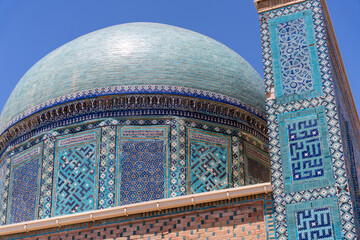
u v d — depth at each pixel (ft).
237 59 61.87
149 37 59.36
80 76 57.21
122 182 52.31
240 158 55.26
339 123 40.91
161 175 52.54
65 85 57.21
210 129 55.47
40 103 57.41
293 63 43.52
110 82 56.03
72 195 52.85
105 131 54.44
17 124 58.34
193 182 52.70
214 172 53.72
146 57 57.26
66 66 58.70
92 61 57.88
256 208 40.32
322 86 41.98
